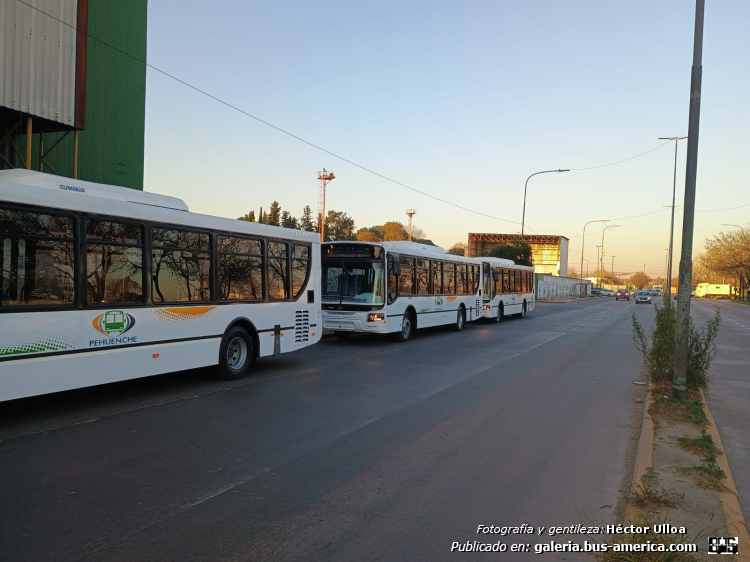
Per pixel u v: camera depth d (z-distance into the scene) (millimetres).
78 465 5996
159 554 4094
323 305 17562
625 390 10898
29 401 8992
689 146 9062
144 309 9078
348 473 5945
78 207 8055
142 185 20234
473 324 27578
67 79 15023
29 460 6129
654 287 154000
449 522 4785
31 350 7414
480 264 26094
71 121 15164
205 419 8078
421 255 19938
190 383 10781
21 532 4395
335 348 16828
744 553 4109
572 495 5457
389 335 20281
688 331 9859
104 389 10102
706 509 4902
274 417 8273
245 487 5473
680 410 8602
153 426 7648
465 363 14062
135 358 8914
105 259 8484
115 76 19000
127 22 19406
